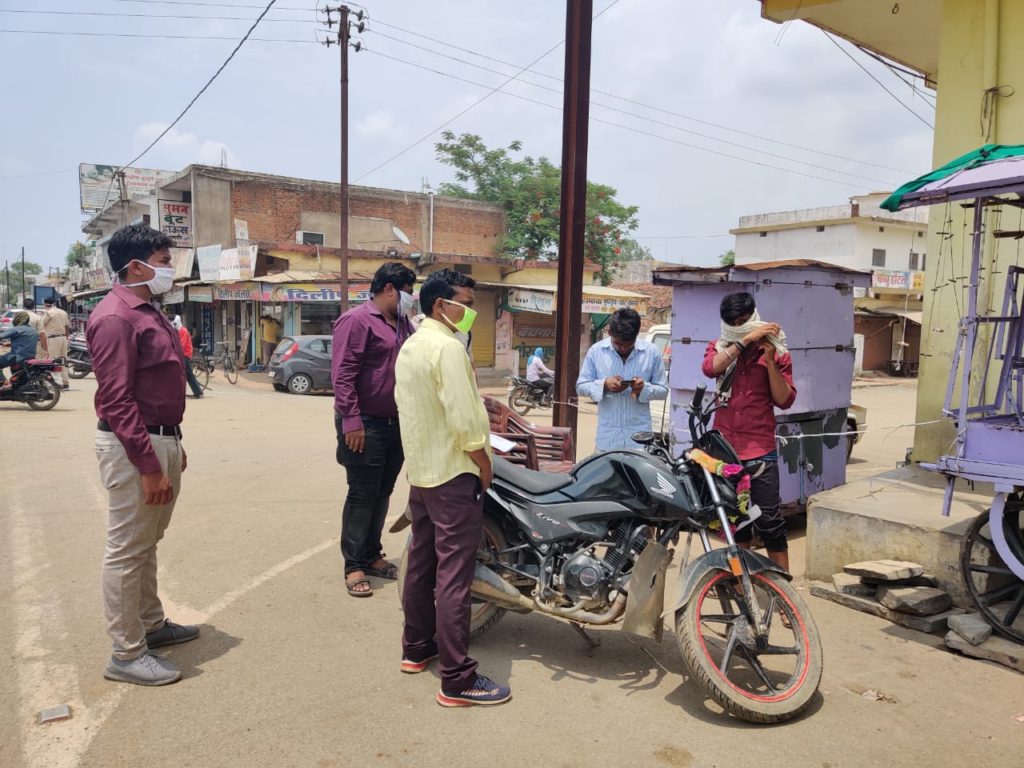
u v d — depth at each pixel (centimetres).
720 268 541
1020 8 545
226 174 2491
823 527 473
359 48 1841
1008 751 289
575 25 620
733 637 320
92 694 317
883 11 725
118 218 3434
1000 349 486
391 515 620
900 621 409
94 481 695
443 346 310
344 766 271
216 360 2172
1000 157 371
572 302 641
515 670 353
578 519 340
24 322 1187
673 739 293
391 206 2816
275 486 703
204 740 285
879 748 289
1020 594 376
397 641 378
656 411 852
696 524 333
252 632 385
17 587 436
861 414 984
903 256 3177
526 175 3084
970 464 371
